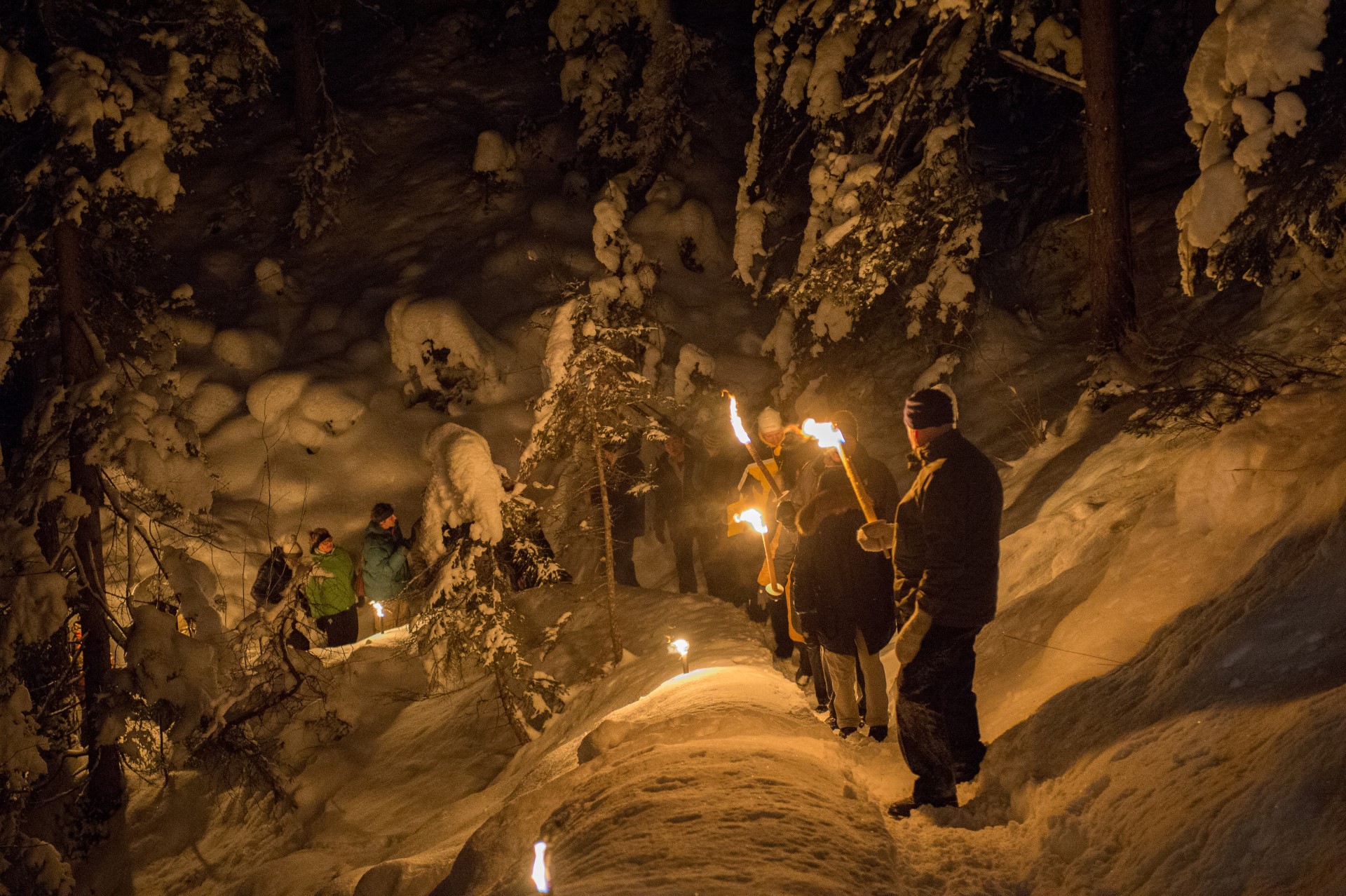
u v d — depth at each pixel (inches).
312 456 578.6
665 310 604.4
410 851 294.4
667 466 439.5
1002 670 204.8
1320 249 281.9
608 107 676.1
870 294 420.8
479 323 625.3
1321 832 87.6
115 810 389.4
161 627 389.4
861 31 414.0
